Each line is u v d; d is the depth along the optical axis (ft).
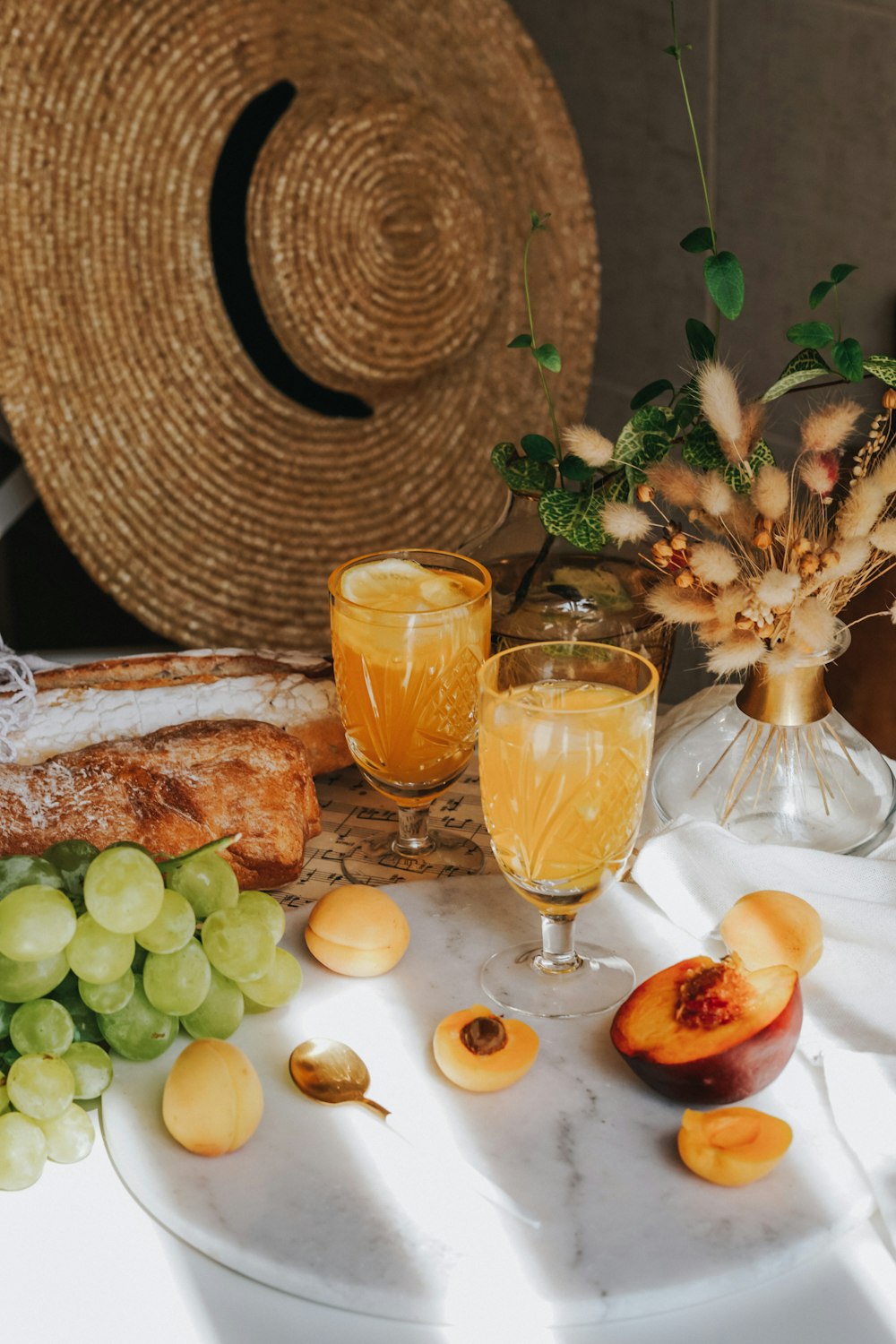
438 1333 2.27
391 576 3.08
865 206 4.50
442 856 3.20
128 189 4.39
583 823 2.64
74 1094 2.52
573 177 4.91
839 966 2.76
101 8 4.27
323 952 2.80
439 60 4.69
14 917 2.48
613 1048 2.66
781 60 4.63
